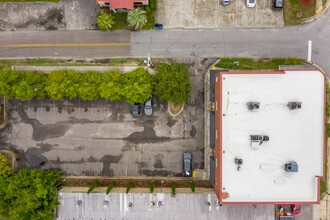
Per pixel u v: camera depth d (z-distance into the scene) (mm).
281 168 47219
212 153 52219
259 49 52969
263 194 47406
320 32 52594
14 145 54750
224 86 46719
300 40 52750
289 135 46969
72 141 54625
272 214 51656
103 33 53562
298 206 52688
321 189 53000
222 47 53094
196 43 53188
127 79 50125
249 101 46688
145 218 52031
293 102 45812
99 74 50781
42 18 53719
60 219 52406
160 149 54281
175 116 53969
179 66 50438
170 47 53281
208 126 53281
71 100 54188
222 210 51594
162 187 53844
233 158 47188
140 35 53312
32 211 49188
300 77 46625
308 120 46875
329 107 52219
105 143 54438
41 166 54812
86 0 53375
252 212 51594
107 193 50500
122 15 53062
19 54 53938
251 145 46781
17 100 54344
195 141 54031
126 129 54281
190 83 53281
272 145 47125
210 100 52188
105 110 54219
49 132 54562
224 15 52938
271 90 46688
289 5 52562
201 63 53312
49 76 50312
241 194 47406
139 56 53469
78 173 54688
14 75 50062
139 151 54375
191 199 51750
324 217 53281
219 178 47281
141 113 53938
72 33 53625
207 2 52875
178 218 51844
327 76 52719
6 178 51344
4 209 50250
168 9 53000
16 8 53688
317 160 47156
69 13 53594
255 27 52906
